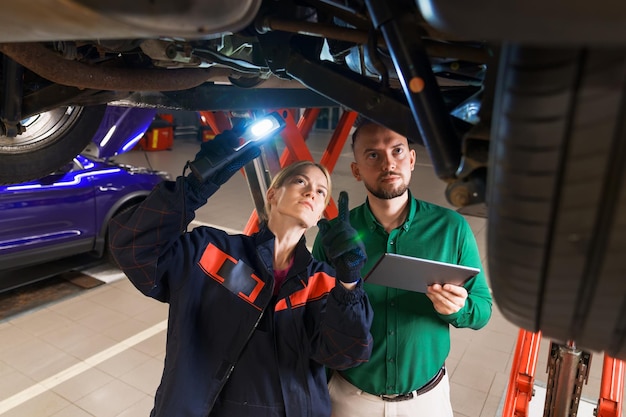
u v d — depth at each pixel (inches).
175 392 48.9
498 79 20.7
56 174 151.8
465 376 118.0
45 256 150.1
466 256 60.4
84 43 42.3
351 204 276.7
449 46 31.9
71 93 54.1
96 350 128.4
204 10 20.8
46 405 106.7
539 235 21.0
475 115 28.5
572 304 23.0
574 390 68.3
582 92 17.5
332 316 47.6
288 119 115.2
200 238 54.2
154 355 127.2
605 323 23.0
